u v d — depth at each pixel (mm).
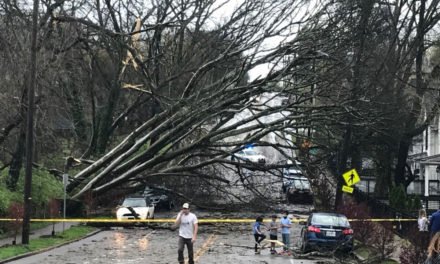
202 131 39812
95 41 36531
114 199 36906
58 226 29500
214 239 26766
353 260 19203
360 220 21703
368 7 33844
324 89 32875
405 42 38781
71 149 40750
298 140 38000
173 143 34969
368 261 18625
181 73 35844
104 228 31047
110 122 41875
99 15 38406
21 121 28750
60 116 41312
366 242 20984
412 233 17766
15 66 28281
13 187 27969
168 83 38438
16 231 21453
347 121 34656
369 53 37625
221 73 43312
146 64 39938
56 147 38094
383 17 38312
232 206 37406
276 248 23219
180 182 38188
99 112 43406
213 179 37469
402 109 38656
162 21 40438
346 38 33625
